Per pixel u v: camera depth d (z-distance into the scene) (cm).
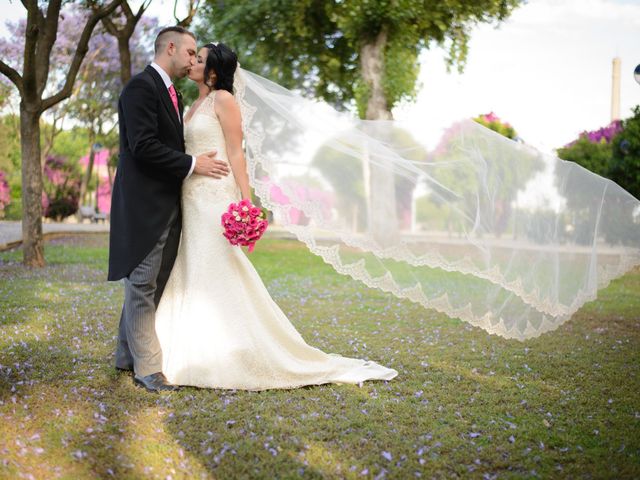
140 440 280
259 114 395
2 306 611
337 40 1584
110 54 2180
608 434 303
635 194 1302
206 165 378
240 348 368
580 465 266
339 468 254
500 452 279
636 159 1288
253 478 247
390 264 396
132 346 372
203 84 395
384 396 357
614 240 424
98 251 1341
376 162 395
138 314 371
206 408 328
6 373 372
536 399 359
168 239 385
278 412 325
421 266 395
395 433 297
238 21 1384
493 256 396
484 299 412
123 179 373
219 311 373
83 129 3044
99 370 394
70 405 323
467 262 393
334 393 360
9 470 241
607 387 388
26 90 971
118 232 373
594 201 420
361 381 382
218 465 257
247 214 364
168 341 384
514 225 402
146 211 370
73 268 985
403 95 1416
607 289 898
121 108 374
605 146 1638
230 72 390
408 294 399
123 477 244
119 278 365
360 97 1407
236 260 382
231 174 392
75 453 259
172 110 381
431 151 405
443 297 405
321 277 974
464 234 395
